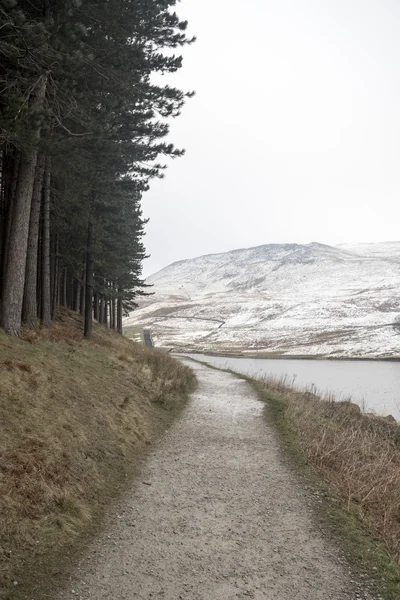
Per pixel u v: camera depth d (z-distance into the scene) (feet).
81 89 40.45
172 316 494.59
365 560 17.56
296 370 164.04
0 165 54.13
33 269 50.96
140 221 114.52
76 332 65.57
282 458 30.96
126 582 15.55
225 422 42.06
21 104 29.40
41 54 31.19
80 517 19.72
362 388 112.78
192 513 21.54
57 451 23.58
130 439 31.81
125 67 42.42
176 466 28.60
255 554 17.79
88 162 45.11
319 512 22.00
